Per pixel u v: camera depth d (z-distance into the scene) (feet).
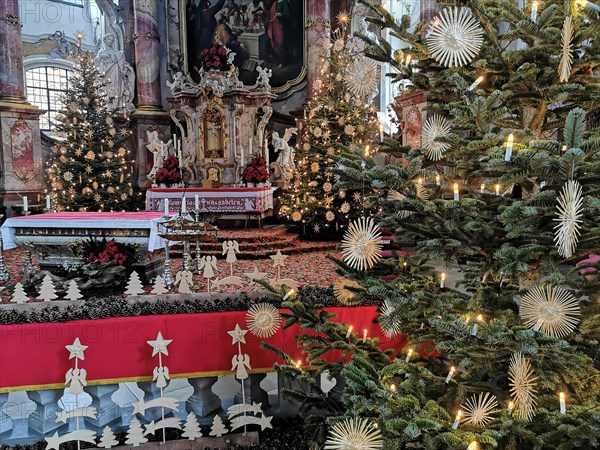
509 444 6.01
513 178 5.40
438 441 5.81
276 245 26.76
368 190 8.31
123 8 43.75
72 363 12.45
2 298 16.05
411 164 6.41
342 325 8.89
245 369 12.30
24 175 35.37
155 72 41.65
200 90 35.86
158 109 42.14
